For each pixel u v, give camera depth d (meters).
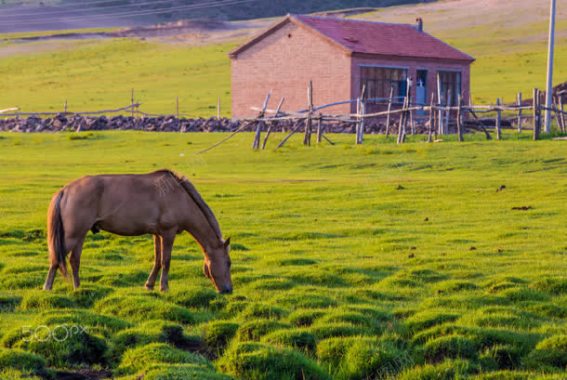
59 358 14.62
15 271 22.50
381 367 14.52
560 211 33.56
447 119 69.00
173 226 19.44
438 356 15.06
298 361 14.23
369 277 22.20
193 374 13.23
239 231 29.72
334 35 83.38
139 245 27.64
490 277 21.81
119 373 14.11
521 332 16.12
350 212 34.78
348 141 63.84
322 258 25.25
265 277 21.86
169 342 15.91
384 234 29.47
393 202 36.78
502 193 38.50
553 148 52.66
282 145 61.41
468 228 30.30
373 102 82.94
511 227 30.03
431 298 18.89
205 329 16.55
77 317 16.25
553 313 18.12
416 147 56.06
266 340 15.55
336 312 17.19
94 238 28.81
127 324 16.42
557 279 20.55
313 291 20.36
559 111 60.84
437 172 47.75
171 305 17.86
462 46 166.12
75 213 19.03
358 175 47.53
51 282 19.36
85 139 71.62
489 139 61.75
